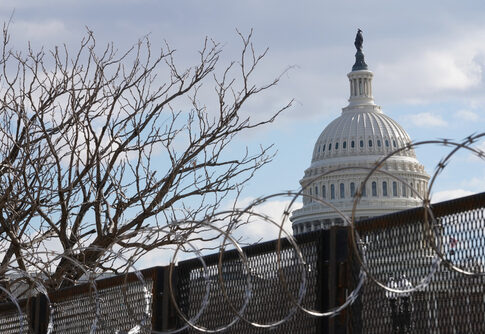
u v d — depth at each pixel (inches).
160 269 348.2
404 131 6535.4
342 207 5374.0
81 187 590.6
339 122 6599.4
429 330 240.8
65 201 568.1
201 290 328.8
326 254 280.7
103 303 373.1
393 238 254.4
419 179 5836.6
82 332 386.0
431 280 241.3
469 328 229.3
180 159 594.6
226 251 315.3
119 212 578.9
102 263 526.0
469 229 231.0
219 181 580.1
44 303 420.5
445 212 237.0
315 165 6471.5
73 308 394.9
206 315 323.6
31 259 480.7
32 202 555.5
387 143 6407.5
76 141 582.6
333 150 6446.9
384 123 6530.5
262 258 300.5
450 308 235.5
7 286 467.5
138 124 603.2
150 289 350.0
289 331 287.1
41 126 581.0
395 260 253.0
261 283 298.7
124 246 544.7
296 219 5378.9
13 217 563.8
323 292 278.8
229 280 314.2
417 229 246.2
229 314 311.6
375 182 5565.9
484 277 226.4
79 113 594.9
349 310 267.1
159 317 344.5
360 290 265.1
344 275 272.2
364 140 6432.1
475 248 228.8
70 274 548.4
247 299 258.1
